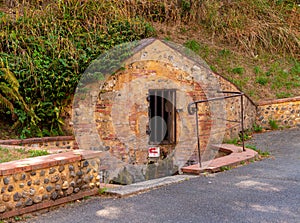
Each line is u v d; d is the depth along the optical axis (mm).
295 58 12633
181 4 12844
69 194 5070
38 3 9984
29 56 8305
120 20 10086
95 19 9727
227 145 8328
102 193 5457
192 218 4406
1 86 7648
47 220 4445
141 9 11758
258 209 4660
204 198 5113
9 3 10258
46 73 8156
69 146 8070
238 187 5578
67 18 9531
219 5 13375
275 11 13539
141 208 4789
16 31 8656
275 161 7191
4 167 4426
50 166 4805
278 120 10664
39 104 8094
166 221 4332
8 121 8094
